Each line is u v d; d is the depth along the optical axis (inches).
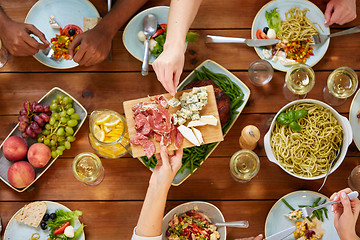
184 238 54.6
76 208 56.3
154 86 57.9
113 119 53.2
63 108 55.6
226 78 56.6
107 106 57.6
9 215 55.9
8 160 55.3
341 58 58.1
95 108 57.5
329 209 54.9
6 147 53.7
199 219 55.2
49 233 55.2
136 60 58.1
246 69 58.1
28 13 57.2
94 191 56.6
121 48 58.1
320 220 54.9
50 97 56.9
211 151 55.2
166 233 54.9
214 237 54.1
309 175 55.2
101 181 56.7
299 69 55.6
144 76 57.9
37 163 53.7
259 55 57.4
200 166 56.7
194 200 56.8
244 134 54.0
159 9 57.1
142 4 56.4
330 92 57.4
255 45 56.7
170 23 48.9
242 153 55.1
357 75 57.9
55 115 54.5
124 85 57.9
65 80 57.9
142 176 56.9
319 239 54.9
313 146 55.7
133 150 52.2
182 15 48.7
